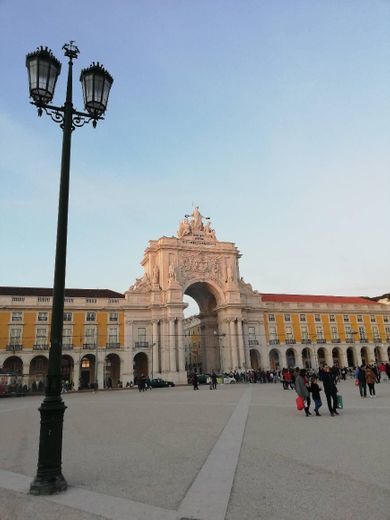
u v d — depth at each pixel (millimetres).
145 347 32094
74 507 2820
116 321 32031
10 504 2928
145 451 4754
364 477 3305
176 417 8227
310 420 6895
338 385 17750
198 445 5023
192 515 2615
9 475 3775
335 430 5684
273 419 7227
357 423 6223
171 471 3760
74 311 31250
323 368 7527
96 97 4305
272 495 2965
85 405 13086
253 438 5344
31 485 3182
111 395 19547
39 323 29953
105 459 4387
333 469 3596
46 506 2859
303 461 3945
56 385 3438
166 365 31641
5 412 11492
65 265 3771
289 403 10281
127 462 4195
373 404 8773
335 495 2906
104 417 8977
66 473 3811
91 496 3059
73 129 4258
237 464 3928
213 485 3256
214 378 20828
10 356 28500
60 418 3379
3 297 29516
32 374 28406
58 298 3635
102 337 31328
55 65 4133
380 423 6062
